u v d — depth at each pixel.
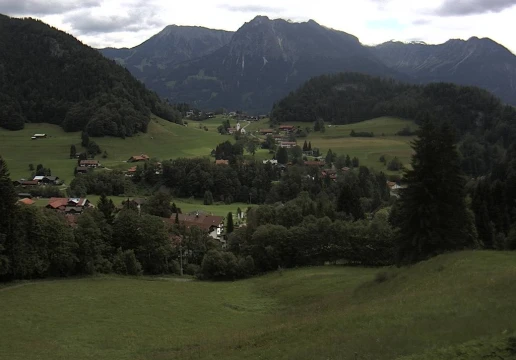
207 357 33.69
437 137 59.84
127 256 98.44
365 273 83.19
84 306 65.94
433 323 26.39
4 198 80.81
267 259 102.75
